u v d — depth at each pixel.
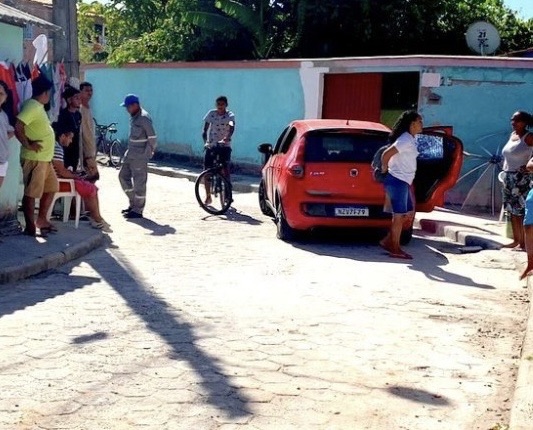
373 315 7.08
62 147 10.47
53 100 11.12
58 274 8.34
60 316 6.71
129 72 24.34
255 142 19.64
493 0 24.95
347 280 8.50
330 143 10.67
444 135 11.27
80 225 10.95
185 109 22.12
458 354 6.04
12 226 10.00
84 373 5.32
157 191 16.33
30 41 11.77
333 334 6.44
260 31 22.19
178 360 5.65
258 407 4.84
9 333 6.18
